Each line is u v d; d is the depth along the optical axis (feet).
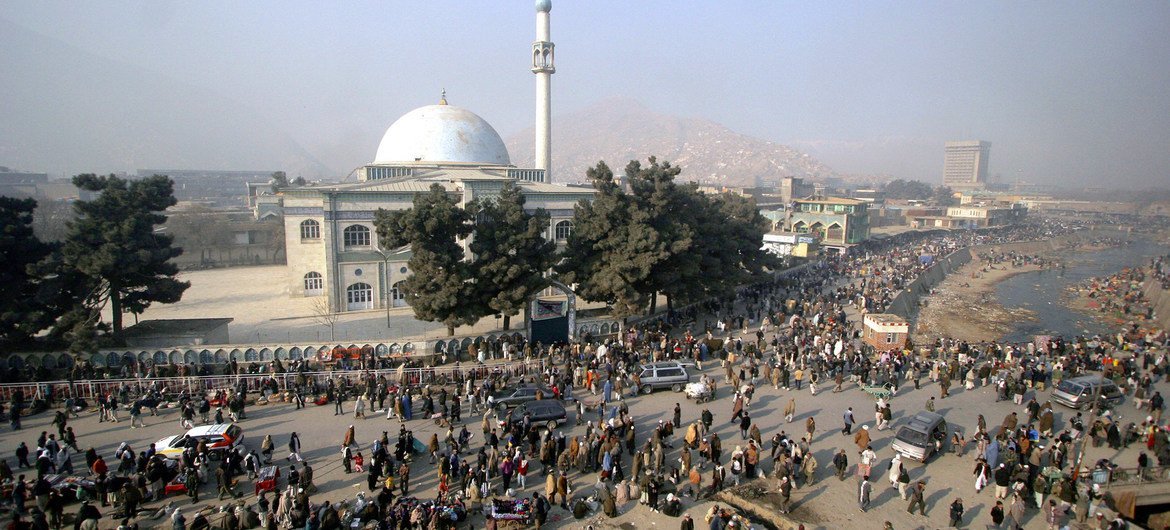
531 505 81.66
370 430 110.11
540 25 264.31
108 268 135.13
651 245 158.30
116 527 79.00
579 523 82.84
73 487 86.17
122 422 112.68
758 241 245.24
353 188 205.57
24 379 128.06
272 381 124.88
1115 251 506.48
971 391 135.23
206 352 138.51
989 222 591.78
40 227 324.19
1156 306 275.39
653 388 130.52
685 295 176.76
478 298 146.72
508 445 94.38
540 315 153.69
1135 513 94.38
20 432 107.65
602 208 162.71
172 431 108.78
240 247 345.10
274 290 241.35
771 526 83.66
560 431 109.50
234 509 80.23
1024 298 312.50
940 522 84.17
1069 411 123.24
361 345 143.13
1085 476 94.79
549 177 273.33
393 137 260.62
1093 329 249.55
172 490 87.35
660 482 88.58
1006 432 101.65
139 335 141.49
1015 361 148.97
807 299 217.77
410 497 82.58
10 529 72.49
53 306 137.28
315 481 92.02
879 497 90.33
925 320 253.44
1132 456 104.78
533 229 149.48
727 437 109.81
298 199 218.38
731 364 139.64
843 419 117.08
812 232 394.52
